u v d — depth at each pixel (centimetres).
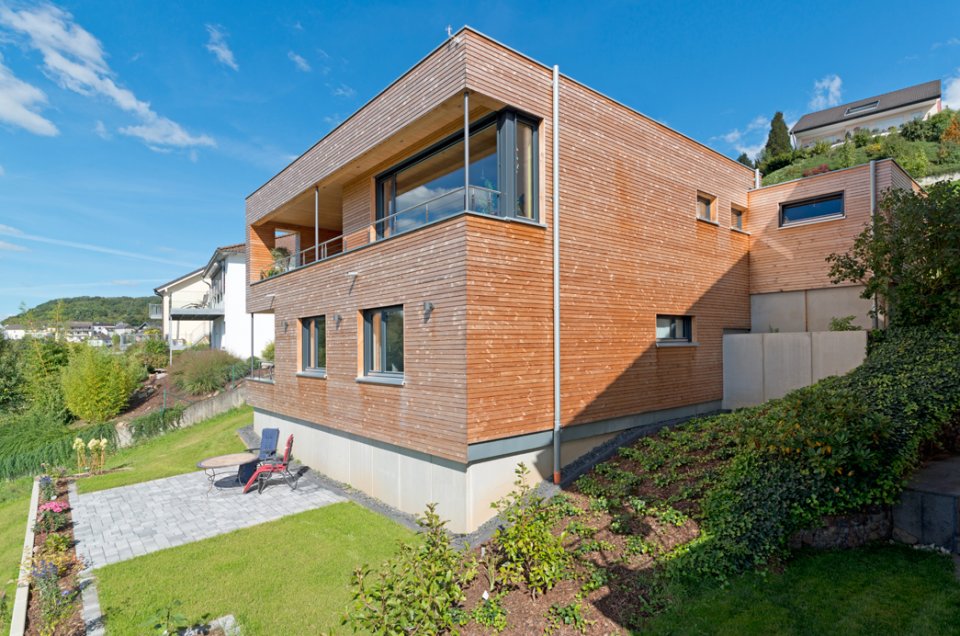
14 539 899
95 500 969
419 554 464
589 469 808
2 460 1606
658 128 1034
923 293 828
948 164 3027
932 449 668
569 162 842
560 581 502
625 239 943
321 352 1149
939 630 370
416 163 984
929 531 509
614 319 914
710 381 1139
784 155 4038
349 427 973
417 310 784
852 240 1131
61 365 2306
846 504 500
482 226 712
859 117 5069
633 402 948
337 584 586
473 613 448
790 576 464
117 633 498
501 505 734
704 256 1144
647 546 537
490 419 712
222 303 2741
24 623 532
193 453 1394
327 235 1653
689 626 410
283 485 1020
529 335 769
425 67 788
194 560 663
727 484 587
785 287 1238
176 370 2184
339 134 1048
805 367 1038
